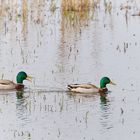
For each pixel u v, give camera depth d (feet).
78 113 83.05
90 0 158.61
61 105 86.48
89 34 130.21
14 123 79.25
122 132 75.82
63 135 74.74
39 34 130.00
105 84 93.76
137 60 109.70
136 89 93.61
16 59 110.52
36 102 88.12
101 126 77.97
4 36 128.06
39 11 152.05
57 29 135.13
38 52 115.44
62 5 153.69
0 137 74.02
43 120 80.18
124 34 129.70
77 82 97.30
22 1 149.59
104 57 111.86
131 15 148.25
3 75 101.40
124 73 101.81
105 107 85.76
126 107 85.61
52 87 94.79
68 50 116.98
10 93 93.56
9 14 146.41
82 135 74.79
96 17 147.54
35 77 99.76
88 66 106.11
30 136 74.33
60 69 104.27
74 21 143.13
